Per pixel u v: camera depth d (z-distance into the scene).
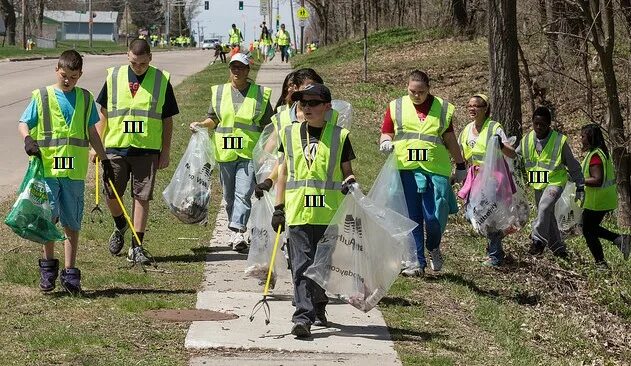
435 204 12.76
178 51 112.94
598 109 29.09
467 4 53.66
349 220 9.52
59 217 10.49
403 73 45.12
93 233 13.99
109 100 12.41
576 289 14.80
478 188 13.85
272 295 11.29
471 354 9.73
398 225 9.65
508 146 13.91
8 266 11.59
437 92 41.38
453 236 16.59
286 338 9.52
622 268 16.33
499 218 13.82
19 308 10.01
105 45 139.38
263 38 70.69
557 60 28.19
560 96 30.28
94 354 8.63
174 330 9.59
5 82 44.41
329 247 9.52
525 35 27.42
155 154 12.53
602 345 12.27
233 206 13.60
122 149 12.40
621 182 20.78
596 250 16.23
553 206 15.44
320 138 9.56
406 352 9.43
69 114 10.45
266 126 12.20
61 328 9.32
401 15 70.62
